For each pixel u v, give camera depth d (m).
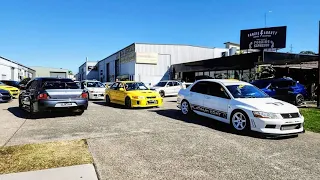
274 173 4.05
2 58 36.03
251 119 6.50
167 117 9.41
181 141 5.90
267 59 19.62
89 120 8.66
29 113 9.59
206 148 5.37
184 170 4.12
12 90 18.23
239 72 23.11
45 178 3.71
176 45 37.56
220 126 7.77
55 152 4.92
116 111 11.13
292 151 5.26
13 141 5.79
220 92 7.99
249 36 25.94
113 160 4.55
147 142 5.79
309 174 4.02
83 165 4.25
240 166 4.34
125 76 39.59
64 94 8.98
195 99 9.00
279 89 13.50
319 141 6.16
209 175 3.93
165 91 20.91
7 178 3.69
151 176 3.87
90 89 17.50
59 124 7.89
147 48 36.38
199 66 28.33
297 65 19.72
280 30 24.28
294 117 6.45
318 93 12.80
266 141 6.04
